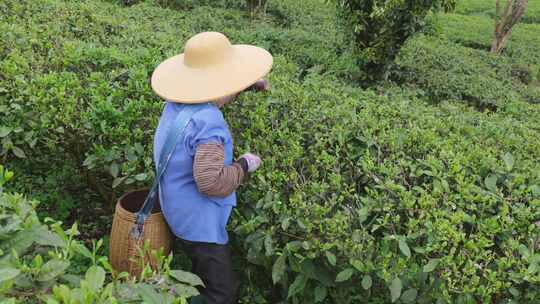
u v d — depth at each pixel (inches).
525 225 94.4
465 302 85.3
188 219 95.3
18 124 126.0
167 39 202.4
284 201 104.3
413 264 88.7
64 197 144.6
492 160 111.9
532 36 527.2
